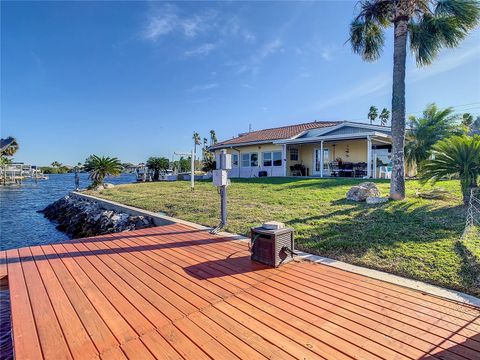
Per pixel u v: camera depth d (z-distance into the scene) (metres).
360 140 16.06
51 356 1.87
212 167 25.59
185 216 7.29
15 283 3.13
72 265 3.75
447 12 6.73
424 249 3.88
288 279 3.17
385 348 1.90
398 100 7.07
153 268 3.60
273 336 2.06
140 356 1.85
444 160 6.23
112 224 8.73
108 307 2.55
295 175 18.56
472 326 2.17
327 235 4.80
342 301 2.62
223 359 1.80
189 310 2.48
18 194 26.94
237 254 4.15
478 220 4.80
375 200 6.95
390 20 7.57
